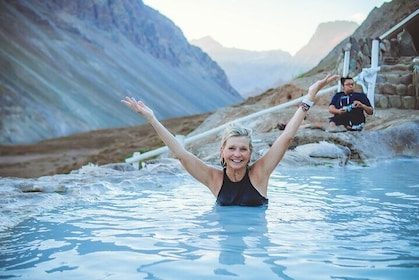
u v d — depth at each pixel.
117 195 4.43
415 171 6.25
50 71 80.31
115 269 2.21
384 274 2.11
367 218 3.36
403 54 12.64
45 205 3.83
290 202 4.03
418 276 2.09
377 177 5.63
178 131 26.23
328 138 7.75
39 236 2.86
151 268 2.22
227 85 188.00
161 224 3.20
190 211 3.67
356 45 11.84
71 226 3.13
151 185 5.11
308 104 3.84
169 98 116.50
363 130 8.93
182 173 5.91
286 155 7.03
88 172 5.90
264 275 2.10
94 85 88.75
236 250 2.53
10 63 72.00
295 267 2.22
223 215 3.50
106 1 135.75
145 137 30.09
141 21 159.38
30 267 2.25
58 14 116.38
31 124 59.62
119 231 2.99
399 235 2.86
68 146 47.97
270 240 2.75
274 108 9.33
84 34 111.88
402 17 17.33
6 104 60.44
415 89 10.26
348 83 8.29
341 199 4.16
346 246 2.61
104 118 75.81
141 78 116.94
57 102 70.75
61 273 2.16
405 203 3.96
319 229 3.02
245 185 3.87
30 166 36.03
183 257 2.40
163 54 158.25
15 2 97.38
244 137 3.75
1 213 3.48
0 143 51.97
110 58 113.06
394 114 9.52
